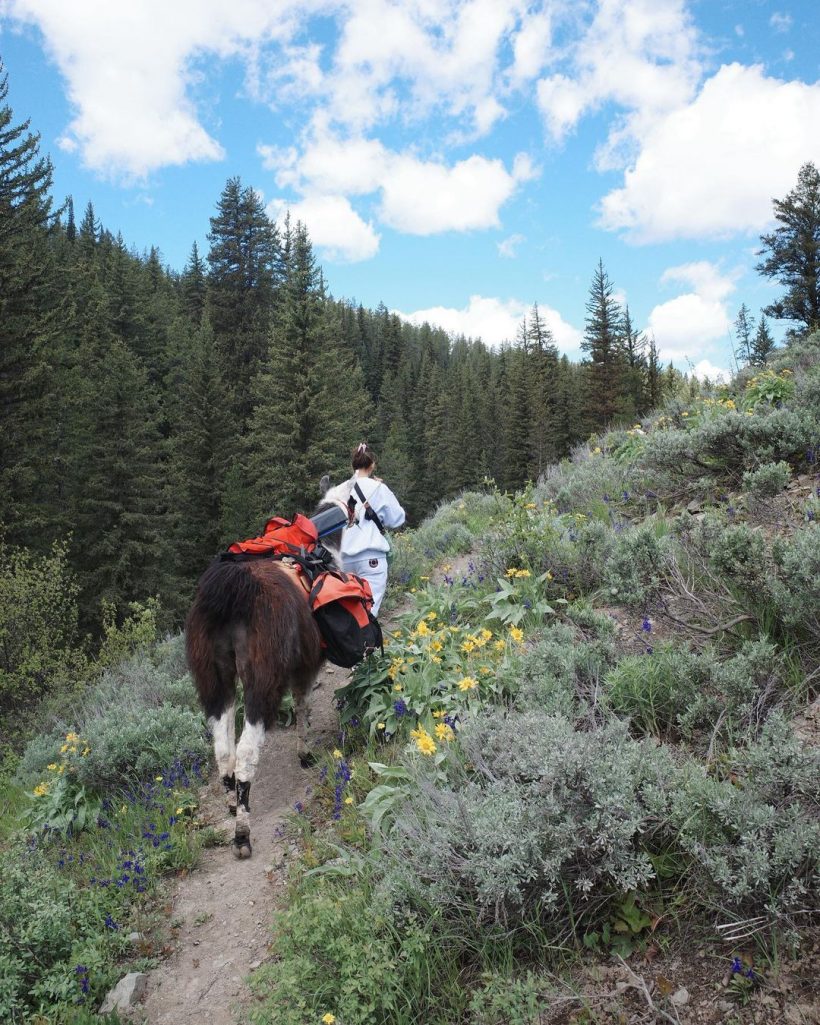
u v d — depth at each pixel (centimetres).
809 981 262
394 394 11769
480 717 456
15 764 977
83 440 3497
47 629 1479
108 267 7994
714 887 302
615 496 925
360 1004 300
